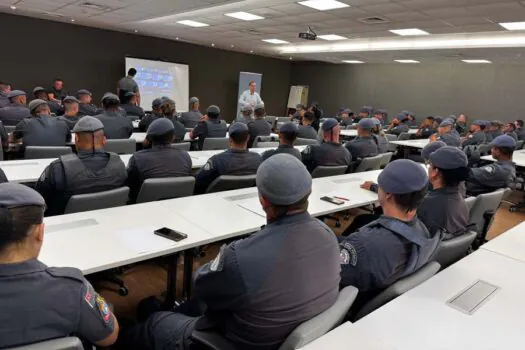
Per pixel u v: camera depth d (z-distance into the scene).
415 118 12.08
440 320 1.22
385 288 1.42
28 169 2.70
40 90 6.74
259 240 1.13
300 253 1.12
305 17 6.62
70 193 2.10
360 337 1.10
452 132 5.93
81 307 0.98
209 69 12.57
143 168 2.54
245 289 1.08
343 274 1.44
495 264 1.70
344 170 3.71
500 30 6.48
